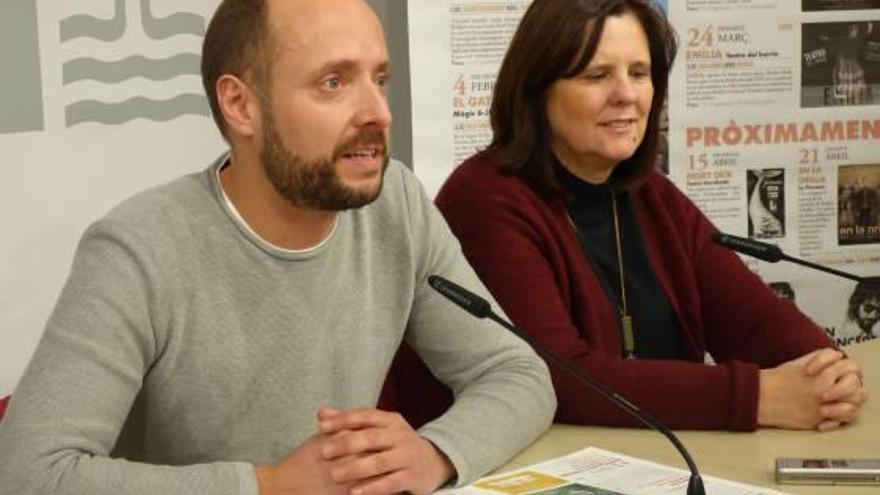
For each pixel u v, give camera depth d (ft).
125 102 8.40
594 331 6.88
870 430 5.69
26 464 4.56
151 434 5.34
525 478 4.92
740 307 7.37
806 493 4.71
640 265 7.31
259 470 4.68
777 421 5.72
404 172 6.15
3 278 7.96
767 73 10.17
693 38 10.03
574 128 6.97
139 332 4.98
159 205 5.22
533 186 7.08
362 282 5.68
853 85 10.28
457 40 9.56
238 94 5.17
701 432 5.72
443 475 4.91
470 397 5.54
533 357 5.90
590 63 6.86
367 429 4.76
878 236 10.48
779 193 10.31
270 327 5.33
